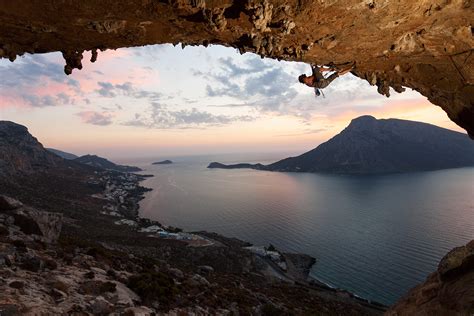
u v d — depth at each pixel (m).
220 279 41.62
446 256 6.33
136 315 12.98
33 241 20.08
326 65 6.74
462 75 6.60
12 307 9.62
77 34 5.44
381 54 6.23
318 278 99.31
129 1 4.52
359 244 139.12
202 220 197.75
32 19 4.92
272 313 26.00
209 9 4.70
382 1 4.52
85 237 74.81
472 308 5.20
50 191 167.62
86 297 13.15
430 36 5.68
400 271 104.94
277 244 144.25
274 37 5.44
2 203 23.94
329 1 4.40
